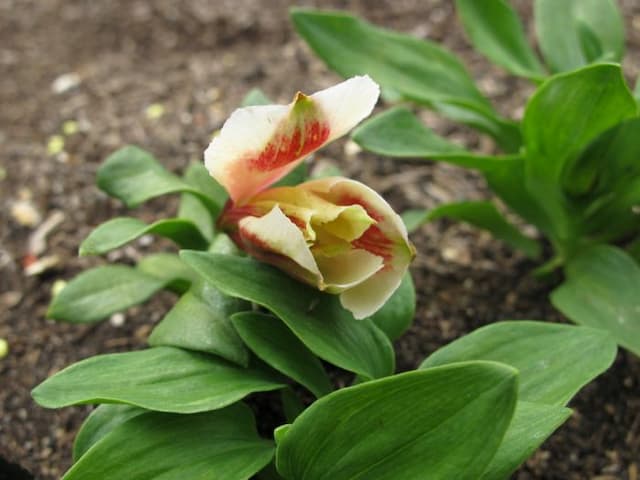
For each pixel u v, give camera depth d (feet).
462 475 0.78
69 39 1.76
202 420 0.89
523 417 0.84
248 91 1.56
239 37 1.73
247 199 0.94
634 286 1.09
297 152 0.89
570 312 1.09
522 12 1.71
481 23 1.22
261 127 0.87
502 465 0.83
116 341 1.21
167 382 0.88
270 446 0.89
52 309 1.03
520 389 0.91
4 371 1.18
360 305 0.90
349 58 1.17
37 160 1.46
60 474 1.07
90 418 0.91
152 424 0.87
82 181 1.42
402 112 1.11
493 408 0.77
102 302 1.04
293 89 1.55
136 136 1.48
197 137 1.47
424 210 1.33
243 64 1.64
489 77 1.55
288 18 1.74
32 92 1.62
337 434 0.81
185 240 1.05
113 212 1.37
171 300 1.25
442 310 1.22
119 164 1.03
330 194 0.91
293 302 0.91
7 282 1.29
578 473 1.07
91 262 1.31
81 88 1.61
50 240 1.34
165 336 0.93
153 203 1.38
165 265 1.12
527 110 1.05
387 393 0.79
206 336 0.92
